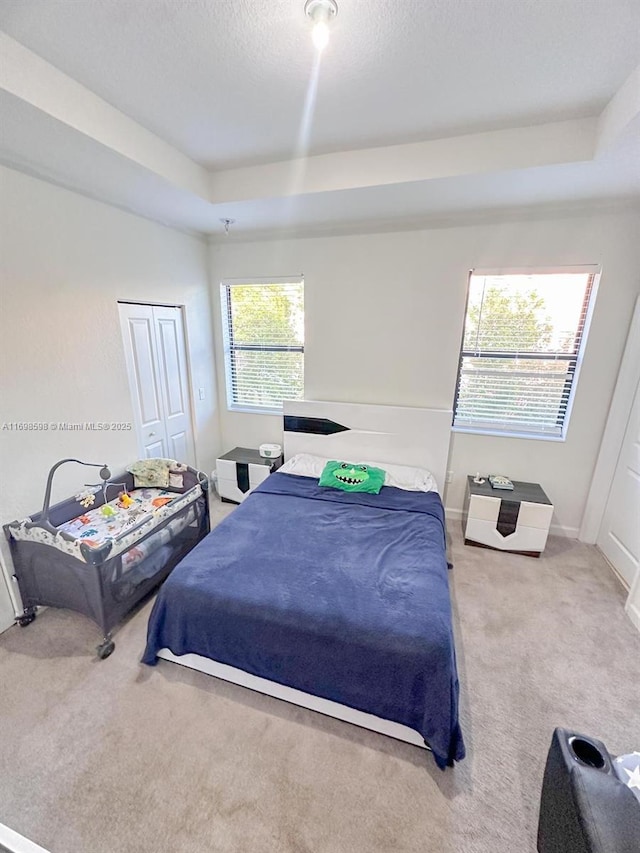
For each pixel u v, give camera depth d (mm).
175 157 2227
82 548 1835
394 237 3010
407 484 2965
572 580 2568
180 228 3184
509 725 1616
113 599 1978
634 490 2547
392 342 3229
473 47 1408
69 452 2395
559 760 1104
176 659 1890
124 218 2646
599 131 1834
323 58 1472
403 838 1252
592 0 1198
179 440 3484
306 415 3496
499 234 2777
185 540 2586
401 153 2166
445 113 1847
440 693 1401
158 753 1499
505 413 3164
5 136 1701
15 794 1363
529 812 1321
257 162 2404
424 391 3246
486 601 2359
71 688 1764
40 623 2160
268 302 3592
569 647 2023
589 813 898
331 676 1545
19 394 2078
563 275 2785
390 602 1665
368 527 2328
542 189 2293
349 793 1374
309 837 1254
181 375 3428
